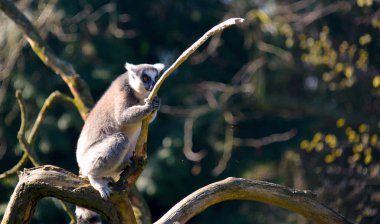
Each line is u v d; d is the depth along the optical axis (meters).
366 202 13.20
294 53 19.22
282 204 7.36
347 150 14.37
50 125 18.73
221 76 21.14
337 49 16.62
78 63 19.47
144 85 8.22
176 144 18.84
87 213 7.75
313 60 14.69
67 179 6.90
